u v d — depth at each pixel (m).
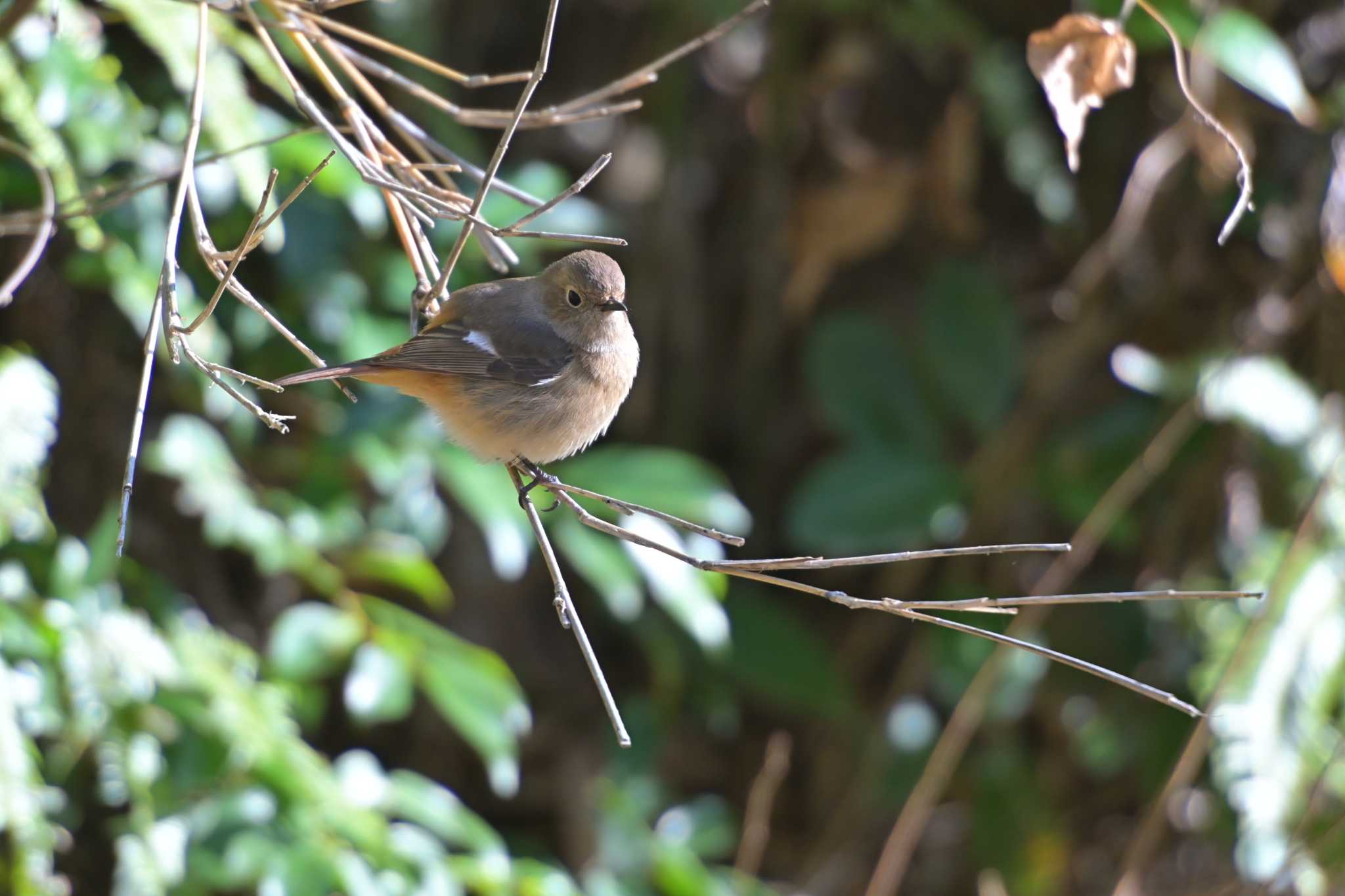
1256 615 10.06
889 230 12.30
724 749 12.95
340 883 7.82
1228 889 10.20
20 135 8.43
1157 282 12.26
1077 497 11.65
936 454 11.67
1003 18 12.21
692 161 12.78
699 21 12.11
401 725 11.61
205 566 10.33
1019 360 11.66
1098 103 6.72
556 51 12.49
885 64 12.58
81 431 9.80
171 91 8.91
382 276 9.67
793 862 12.82
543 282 8.71
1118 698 12.14
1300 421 10.88
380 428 9.31
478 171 7.02
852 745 12.44
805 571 12.71
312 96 10.22
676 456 9.64
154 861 7.69
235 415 9.30
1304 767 9.77
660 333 12.58
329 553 9.08
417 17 10.45
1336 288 11.27
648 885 11.15
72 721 7.78
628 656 12.48
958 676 11.73
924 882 12.66
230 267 5.07
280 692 8.76
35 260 6.68
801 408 12.99
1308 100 10.49
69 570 8.13
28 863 7.16
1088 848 12.73
